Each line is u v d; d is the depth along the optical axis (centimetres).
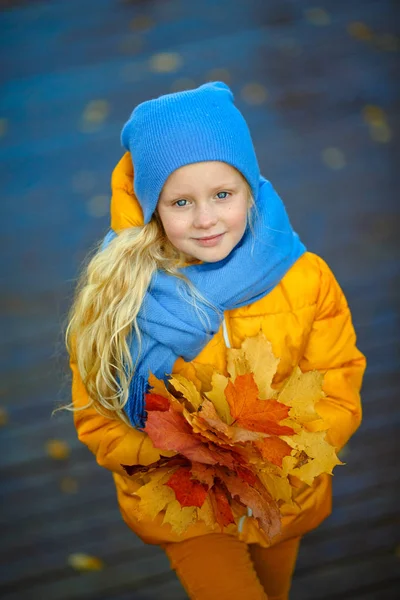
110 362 182
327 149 440
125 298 174
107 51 504
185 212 168
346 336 193
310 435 168
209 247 169
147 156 166
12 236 418
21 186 442
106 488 312
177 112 164
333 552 282
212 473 161
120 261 175
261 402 161
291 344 183
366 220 408
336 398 190
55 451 326
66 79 490
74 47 509
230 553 187
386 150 439
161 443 159
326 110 459
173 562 190
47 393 349
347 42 495
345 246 397
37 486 314
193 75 482
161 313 173
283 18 514
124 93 477
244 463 161
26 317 381
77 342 180
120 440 187
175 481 160
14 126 469
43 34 518
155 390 168
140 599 271
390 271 385
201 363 180
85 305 177
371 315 365
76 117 470
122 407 180
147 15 526
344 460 312
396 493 301
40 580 281
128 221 181
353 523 292
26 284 395
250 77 479
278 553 202
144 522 189
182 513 166
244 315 182
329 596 266
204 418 161
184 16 523
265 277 177
